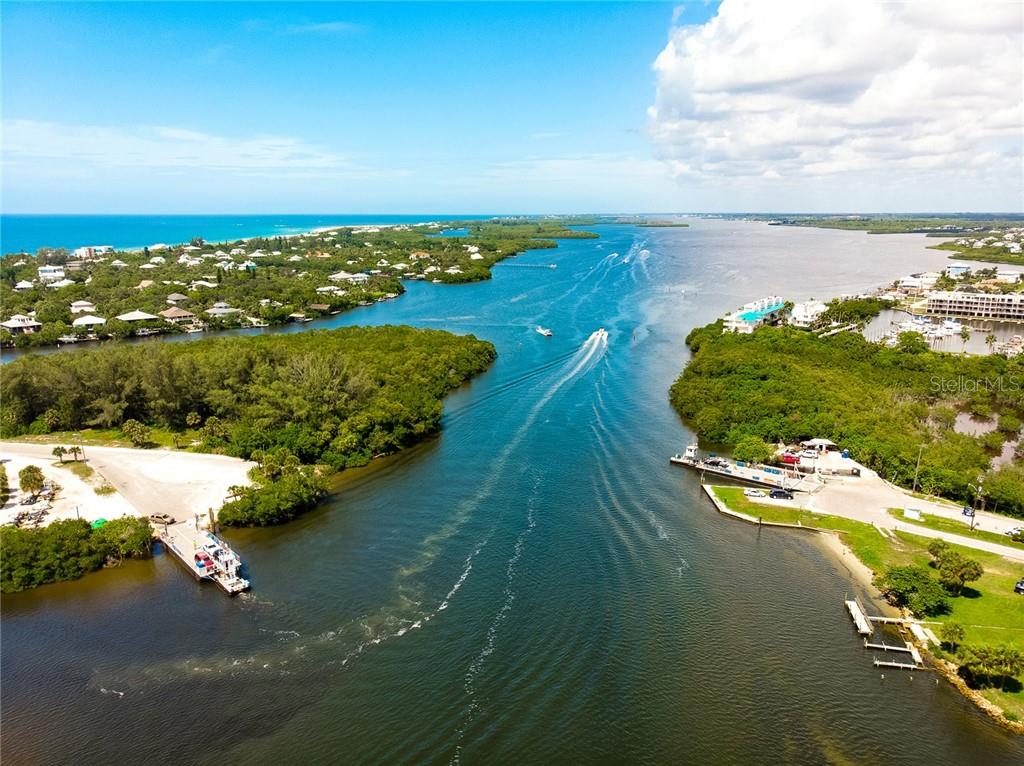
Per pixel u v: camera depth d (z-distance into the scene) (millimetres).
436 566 102312
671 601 94125
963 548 106688
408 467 140750
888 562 102875
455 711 74062
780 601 94688
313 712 73750
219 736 70500
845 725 73000
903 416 159625
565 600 93938
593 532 112875
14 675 79500
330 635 86375
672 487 131625
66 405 161250
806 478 133625
